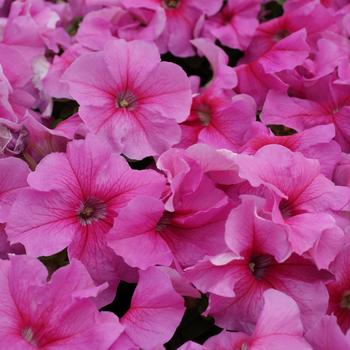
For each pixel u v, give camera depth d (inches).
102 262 21.4
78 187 21.6
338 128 24.6
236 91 25.6
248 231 20.9
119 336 20.1
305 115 24.8
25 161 23.5
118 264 21.5
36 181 21.1
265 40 27.0
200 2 26.7
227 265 20.9
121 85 23.4
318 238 20.9
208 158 21.6
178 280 20.8
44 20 26.7
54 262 22.0
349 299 22.0
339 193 21.9
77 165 21.7
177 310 20.5
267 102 24.8
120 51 23.4
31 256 20.4
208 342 20.3
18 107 24.9
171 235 21.7
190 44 26.7
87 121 22.9
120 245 20.9
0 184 22.3
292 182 21.8
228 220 20.6
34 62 25.9
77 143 21.8
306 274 21.5
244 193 22.1
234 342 20.3
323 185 22.0
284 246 20.8
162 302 20.4
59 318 20.1
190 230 21.8
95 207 21.9
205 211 21.3
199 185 21.8
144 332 20.2
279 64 24.9
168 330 20.3
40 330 20.1
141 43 23.6
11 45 25.8
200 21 26.4
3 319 19.8
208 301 21.3
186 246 21.6
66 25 28.3
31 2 26.8
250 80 25.4
